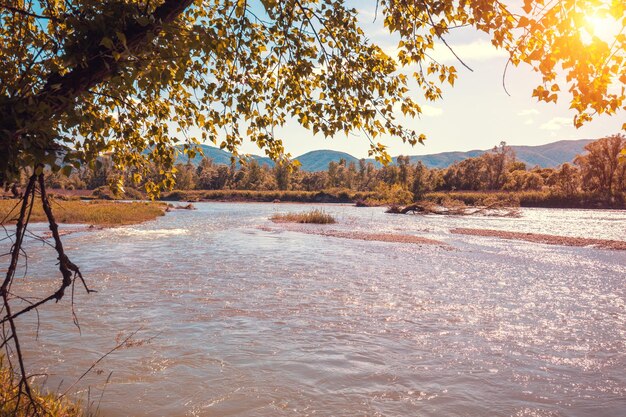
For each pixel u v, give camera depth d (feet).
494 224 143.74
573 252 78.38
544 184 376.27
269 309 37.42
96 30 9.69
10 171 8.56
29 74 10.32
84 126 12.92
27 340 28.63
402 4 13.34
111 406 20.54
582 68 10.25
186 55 10.76
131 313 35.40
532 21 10.46
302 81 17.07
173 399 21.44
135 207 173.68
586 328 33.58
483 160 406.82
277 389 22.63
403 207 223.92
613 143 307.17
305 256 68.44
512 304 40.70
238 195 392.06
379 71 15.56
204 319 34.22
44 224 108.99
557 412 20.66
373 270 57.00
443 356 27.48
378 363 26.22
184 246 78.38
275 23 14.74
